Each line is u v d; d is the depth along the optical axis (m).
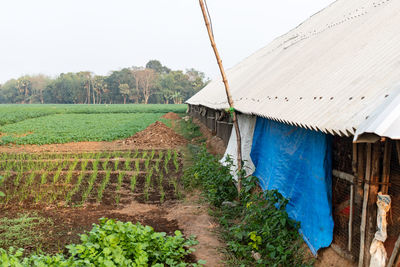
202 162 11.96
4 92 166.25
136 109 63.44
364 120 3.54
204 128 24.92
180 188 10.51
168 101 138.25
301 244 5.87
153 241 5.81
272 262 5.73
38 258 4.77
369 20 7.77
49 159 14.48
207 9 8.26
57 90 141.25
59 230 7.00
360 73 5.28
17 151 16.84
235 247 6.21
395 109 3.01
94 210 8.34
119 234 5.42
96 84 137.25
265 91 9.64
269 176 8.19
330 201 5.27
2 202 8.60
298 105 6.15
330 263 5.06
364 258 4.29
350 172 4.80
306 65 8.62
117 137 21.33
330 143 5.35
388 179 4.08
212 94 22.95
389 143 4.02
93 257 5.09
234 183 10.22
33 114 45.66
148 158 14.78
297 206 6.34
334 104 4.87
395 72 4.32
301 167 6.27
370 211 4.18
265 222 6.57
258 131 9.60
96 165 12.83
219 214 8.18
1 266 4.21
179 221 7.79
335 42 8.38
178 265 5.41
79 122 34.19
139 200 9.30
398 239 3.71
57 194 9.41
